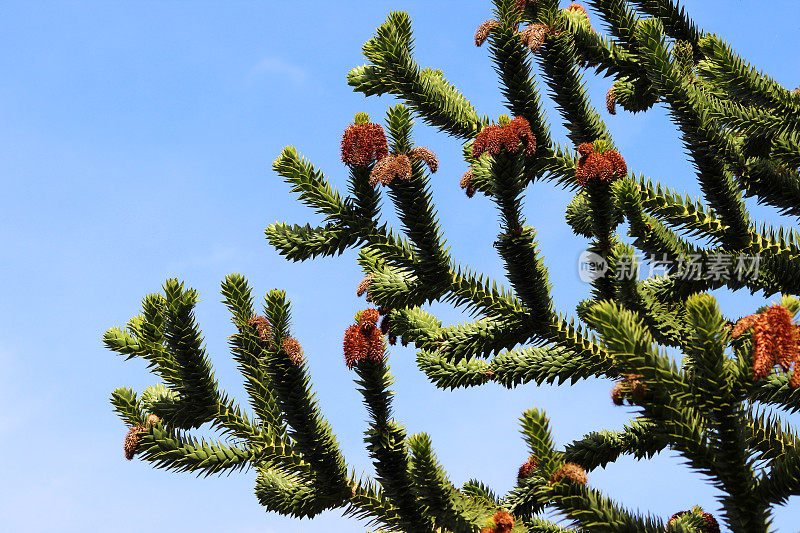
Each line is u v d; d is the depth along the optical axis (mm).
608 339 2760
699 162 4406
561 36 4480
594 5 4754
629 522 2777
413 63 4551
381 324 4543
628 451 4414
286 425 3934
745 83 4320
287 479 3947
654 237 4531
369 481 3822
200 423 3910
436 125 4688
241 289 3955
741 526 2693
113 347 3949
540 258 3930
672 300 4695
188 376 3812
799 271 4301
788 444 3002
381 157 3783
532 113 4391
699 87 4742
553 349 4121
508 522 3377
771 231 4438
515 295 4078
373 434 3600
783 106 4301
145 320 3871
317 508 3857
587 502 2828
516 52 4211
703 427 2771
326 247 3936
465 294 4004
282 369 3621
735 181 4523
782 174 4523
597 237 4387
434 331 4371
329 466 3715
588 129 4672
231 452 3787
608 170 4070
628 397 2910
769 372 2562
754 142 4441
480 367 4340
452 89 4906
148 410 3898
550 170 4578
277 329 3660
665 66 4262
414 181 3756
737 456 2656
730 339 2740
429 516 3684
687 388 2670
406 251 3975
